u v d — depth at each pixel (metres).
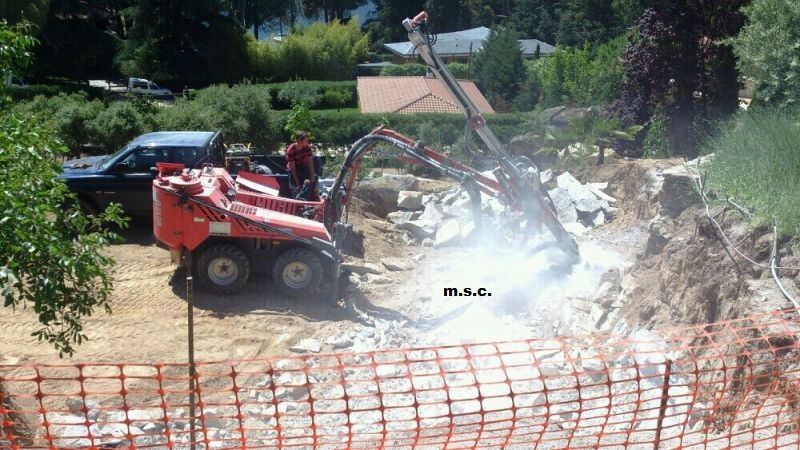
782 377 6.20
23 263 6.57
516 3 74.88
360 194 16.20
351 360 9.79
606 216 14.41
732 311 7.70
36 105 21.69
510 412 7.75
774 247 7.82
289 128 24.73
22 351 9.69
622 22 56.97
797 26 12.09
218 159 15.03
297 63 59.00
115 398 8.70
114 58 52.81
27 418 7.83
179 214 11.38
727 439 6.13
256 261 11.84
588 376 8.16
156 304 11.30
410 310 11.60
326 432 7.85
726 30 20.89
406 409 8.28
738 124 11.41
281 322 10.98
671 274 9.24
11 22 41.06
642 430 5.40
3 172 6.57
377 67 62.50
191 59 54.59
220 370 9.56
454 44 64.00
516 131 29.03
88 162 14.99
